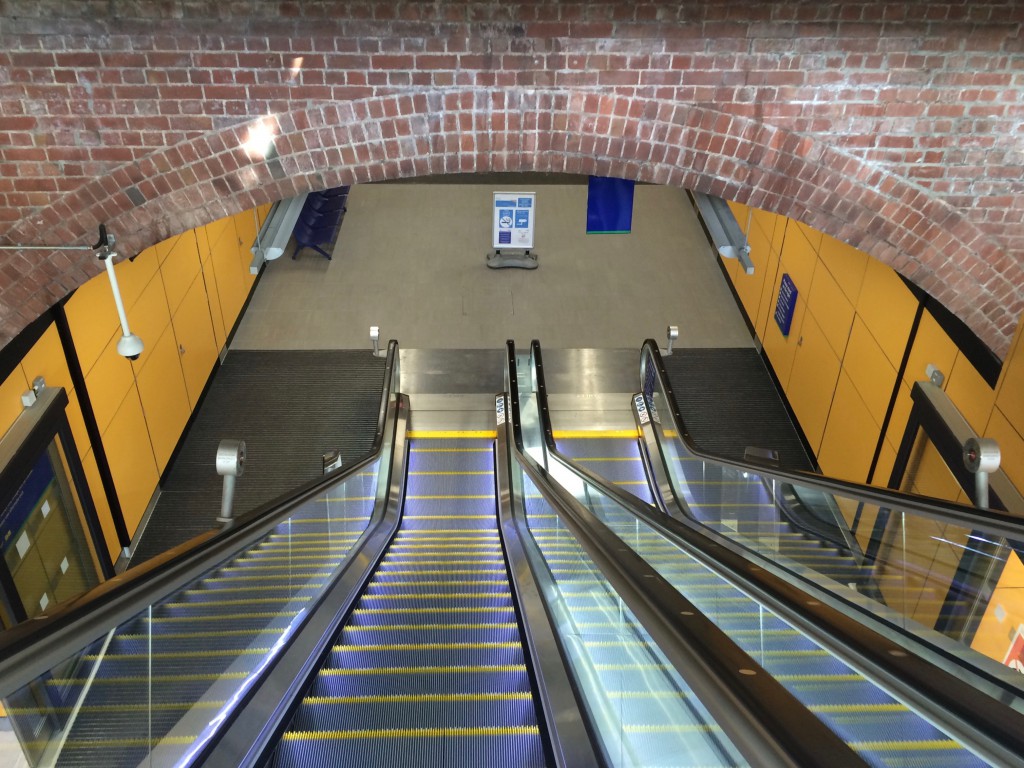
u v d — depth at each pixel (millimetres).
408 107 5746
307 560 5141
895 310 7707
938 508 3795
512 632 4617
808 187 6008
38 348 6570
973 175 5891
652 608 2334
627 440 9898
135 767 2510
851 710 2283
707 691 1734
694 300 12578
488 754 3266
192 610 3100
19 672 1909
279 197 5977
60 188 5762
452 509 8508
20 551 6148
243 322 11852
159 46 5469
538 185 15352
